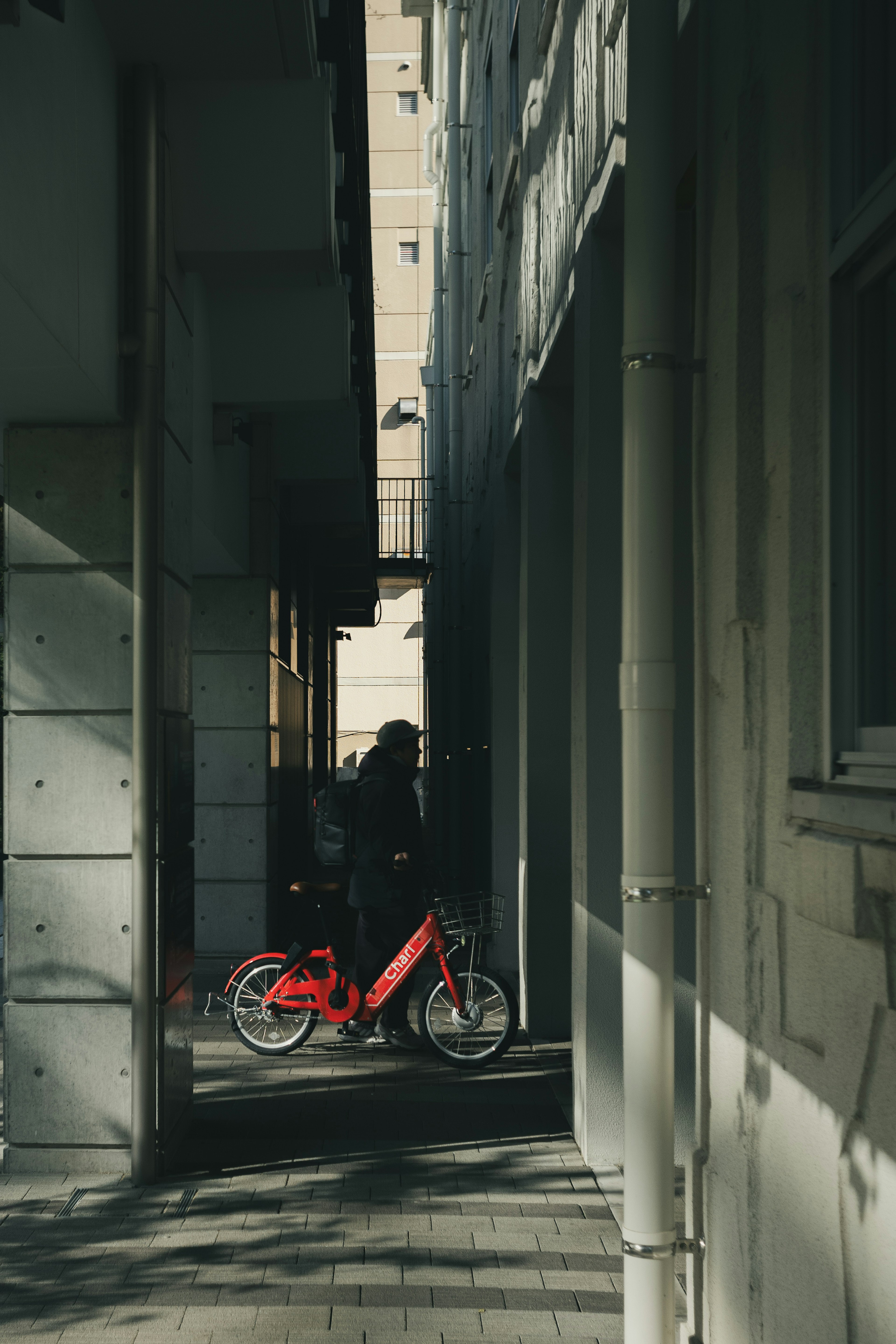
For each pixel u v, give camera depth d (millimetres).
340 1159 4797
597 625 4953
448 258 17516
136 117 4672
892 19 2084
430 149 18062
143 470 4668
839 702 2279
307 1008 6453
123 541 4695
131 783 4648
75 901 4629
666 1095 2781
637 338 2834
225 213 5043
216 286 6934
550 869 7012
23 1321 3385
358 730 35812
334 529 14047
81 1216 4164
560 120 6105
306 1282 3654
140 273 4656
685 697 4688
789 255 2504
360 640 35875
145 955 4574
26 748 4668
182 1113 4984
